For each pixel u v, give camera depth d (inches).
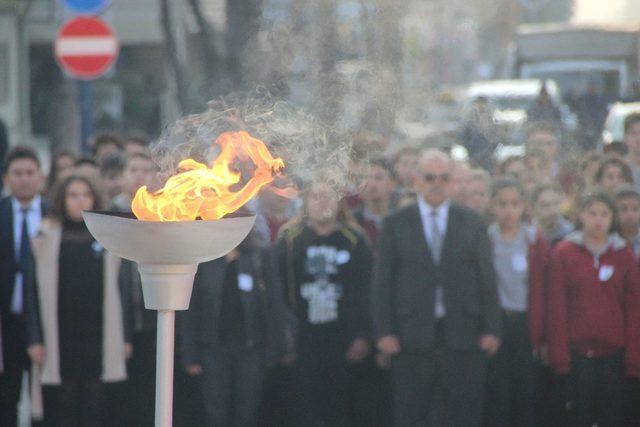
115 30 1567.4
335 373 500.4
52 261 486.6
